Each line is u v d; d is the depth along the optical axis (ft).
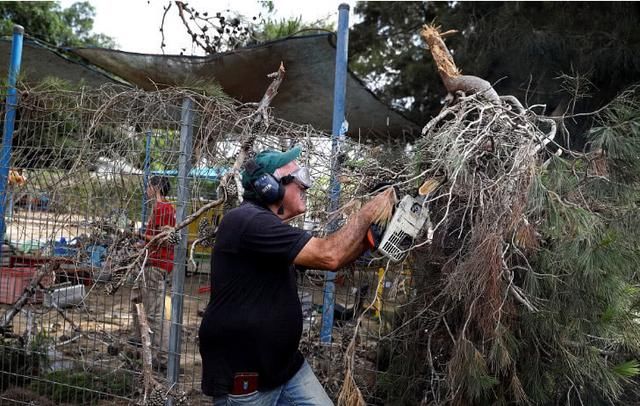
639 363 8.84
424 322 9.09
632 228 7.88
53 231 10.98
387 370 9.74
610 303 7.64
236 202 9.93
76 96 11.13
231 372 7.38
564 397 8.82
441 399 8.77
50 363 12.12
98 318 11.70
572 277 7.70
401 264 9.08
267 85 23.38
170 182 10.71
